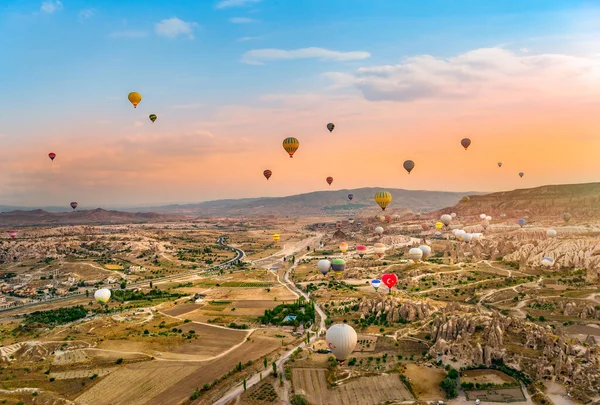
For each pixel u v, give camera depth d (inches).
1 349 6181.1
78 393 4985.2
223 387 5000.0
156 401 4761.3
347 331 5226.4
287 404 4576.8
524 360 4869.6
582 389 4379.9
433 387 4726.9
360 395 4677.7
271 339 6555.1
